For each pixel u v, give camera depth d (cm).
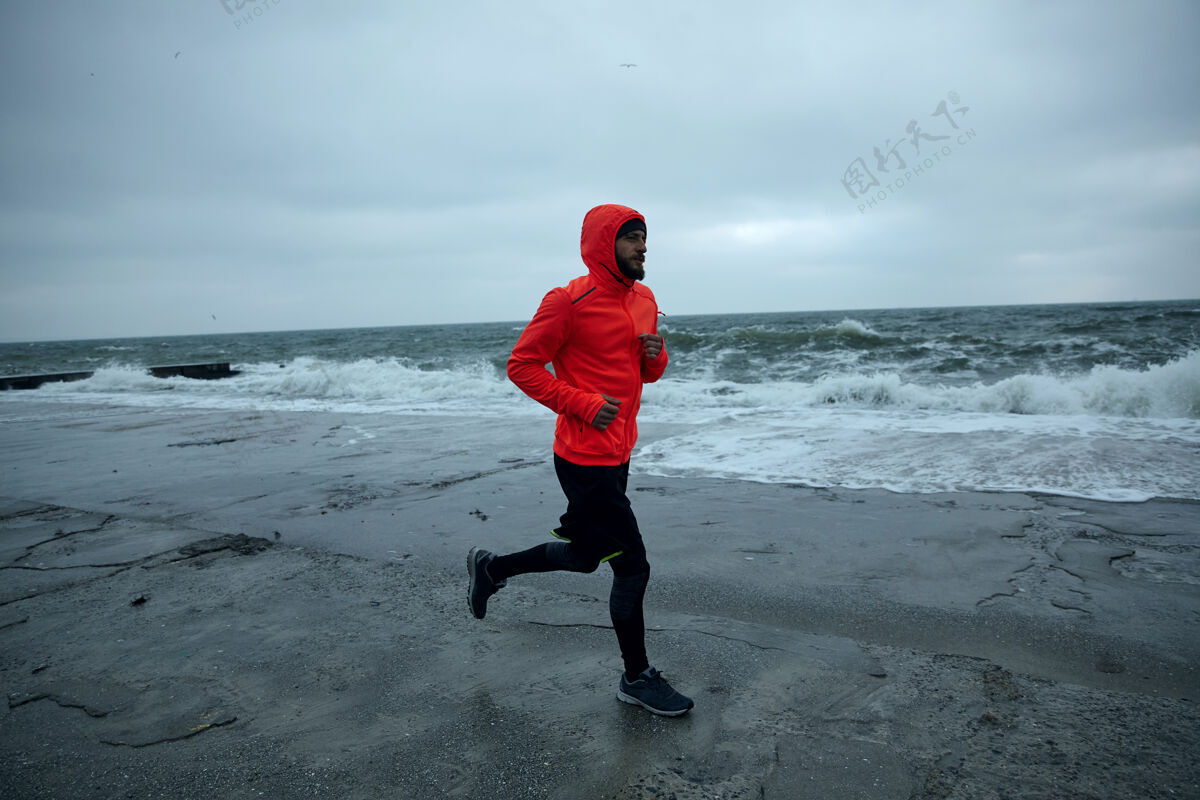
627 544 221
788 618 287
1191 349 1625
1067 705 216
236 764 197
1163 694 222
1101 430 673
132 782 190
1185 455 554
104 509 495
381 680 243
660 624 285
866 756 193
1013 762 189
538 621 289
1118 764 187
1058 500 443
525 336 219
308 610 306
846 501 459
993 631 268
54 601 323
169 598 323
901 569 335
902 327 3600
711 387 1091
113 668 256
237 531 432
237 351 4891
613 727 211
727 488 506
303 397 1275
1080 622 273
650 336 226
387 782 187
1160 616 275
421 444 735
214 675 250
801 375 1578
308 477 585
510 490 518
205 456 698
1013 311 7294
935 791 178
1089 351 1686
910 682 233
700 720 214
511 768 192
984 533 383
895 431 706
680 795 179
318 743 206
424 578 342
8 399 1445
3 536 432
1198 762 187
